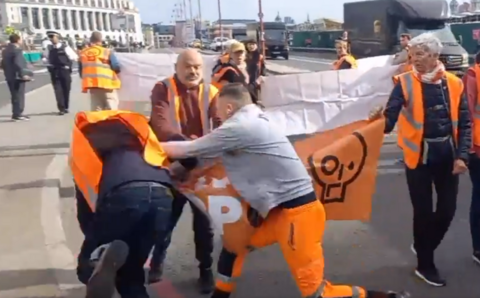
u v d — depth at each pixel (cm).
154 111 391
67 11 13000
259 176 322
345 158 360
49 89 2142
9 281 438
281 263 492
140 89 646
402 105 415
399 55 532
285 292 437
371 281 452
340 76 475
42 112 1467
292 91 489
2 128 1213
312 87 480
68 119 1322
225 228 340
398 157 881
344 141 360
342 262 492
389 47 2208
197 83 402
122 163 328
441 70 411
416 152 419
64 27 12950
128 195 316
